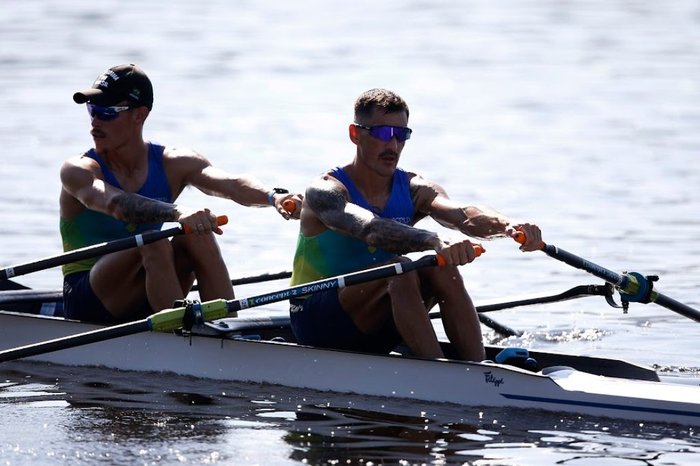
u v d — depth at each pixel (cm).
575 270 5281
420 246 3064
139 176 3691
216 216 3369
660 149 8506
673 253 5512
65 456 2686
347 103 11019
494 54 14100
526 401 3011
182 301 3269
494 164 8038
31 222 6128
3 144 8625
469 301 3209
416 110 10644
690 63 13162
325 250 3353
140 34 15425
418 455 2667
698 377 3509
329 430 2880
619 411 2917
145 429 2906
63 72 12312
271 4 18875
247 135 9281
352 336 3350
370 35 15762
